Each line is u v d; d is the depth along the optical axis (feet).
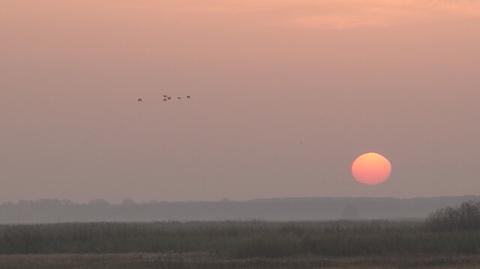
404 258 549.13
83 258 576.61
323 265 509.76
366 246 596.70
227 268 496.64
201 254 615.98
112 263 527.40
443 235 629.51
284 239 618.85
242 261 538.06
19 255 625.82
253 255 588.50
